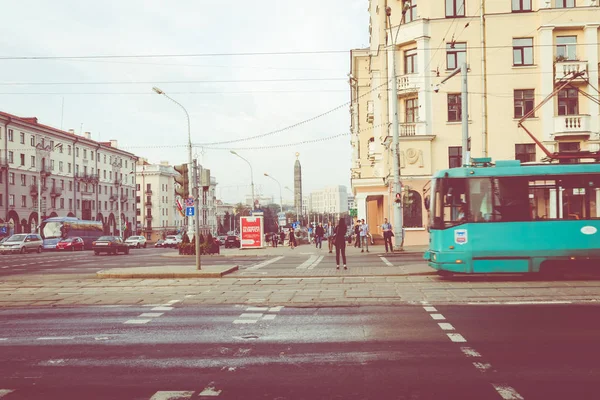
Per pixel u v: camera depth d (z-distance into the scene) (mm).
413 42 37375
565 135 35219
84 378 6660
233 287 15617
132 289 15609
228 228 147250
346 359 7348
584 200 16344
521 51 36312
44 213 76500
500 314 10578
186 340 8773
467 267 16375
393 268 20062
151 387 6234
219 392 6012
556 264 16250
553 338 8414
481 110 36250
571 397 5672
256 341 8578
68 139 84250
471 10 36500
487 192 16516
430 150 36625
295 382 6340
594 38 35438
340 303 12344
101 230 68688
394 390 5973
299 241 59625
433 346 8008
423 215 36750
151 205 117500
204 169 20453
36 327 10188
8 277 19922
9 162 68938
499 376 6453
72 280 18406
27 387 6305
